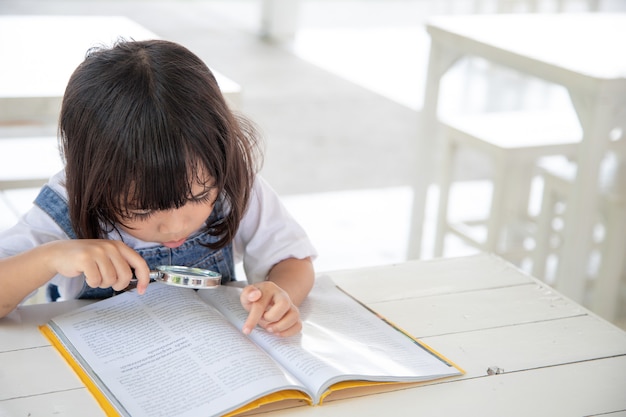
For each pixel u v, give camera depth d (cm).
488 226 231
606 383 97
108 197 92
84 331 97
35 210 108
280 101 416
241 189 105
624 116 226
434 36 234
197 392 84
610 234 220
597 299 227
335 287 117
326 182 325
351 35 569
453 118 243
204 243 115
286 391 86
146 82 90
